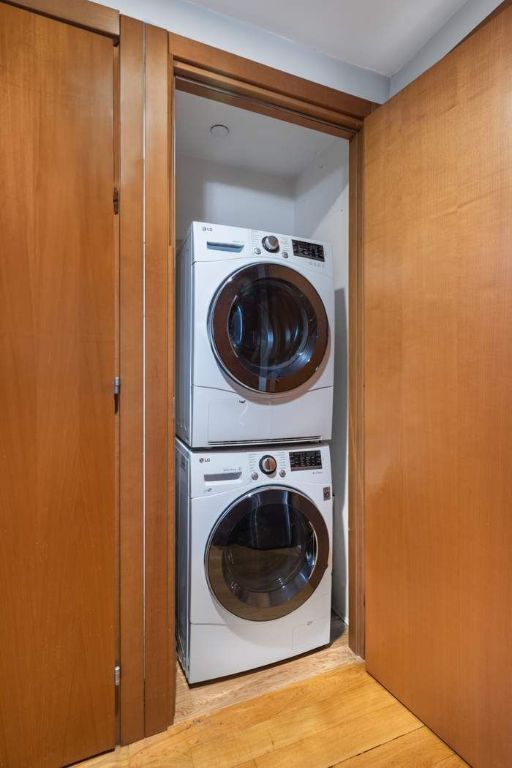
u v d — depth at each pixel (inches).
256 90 54.9
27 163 42.6
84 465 46.0
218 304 57.3
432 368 49.8
